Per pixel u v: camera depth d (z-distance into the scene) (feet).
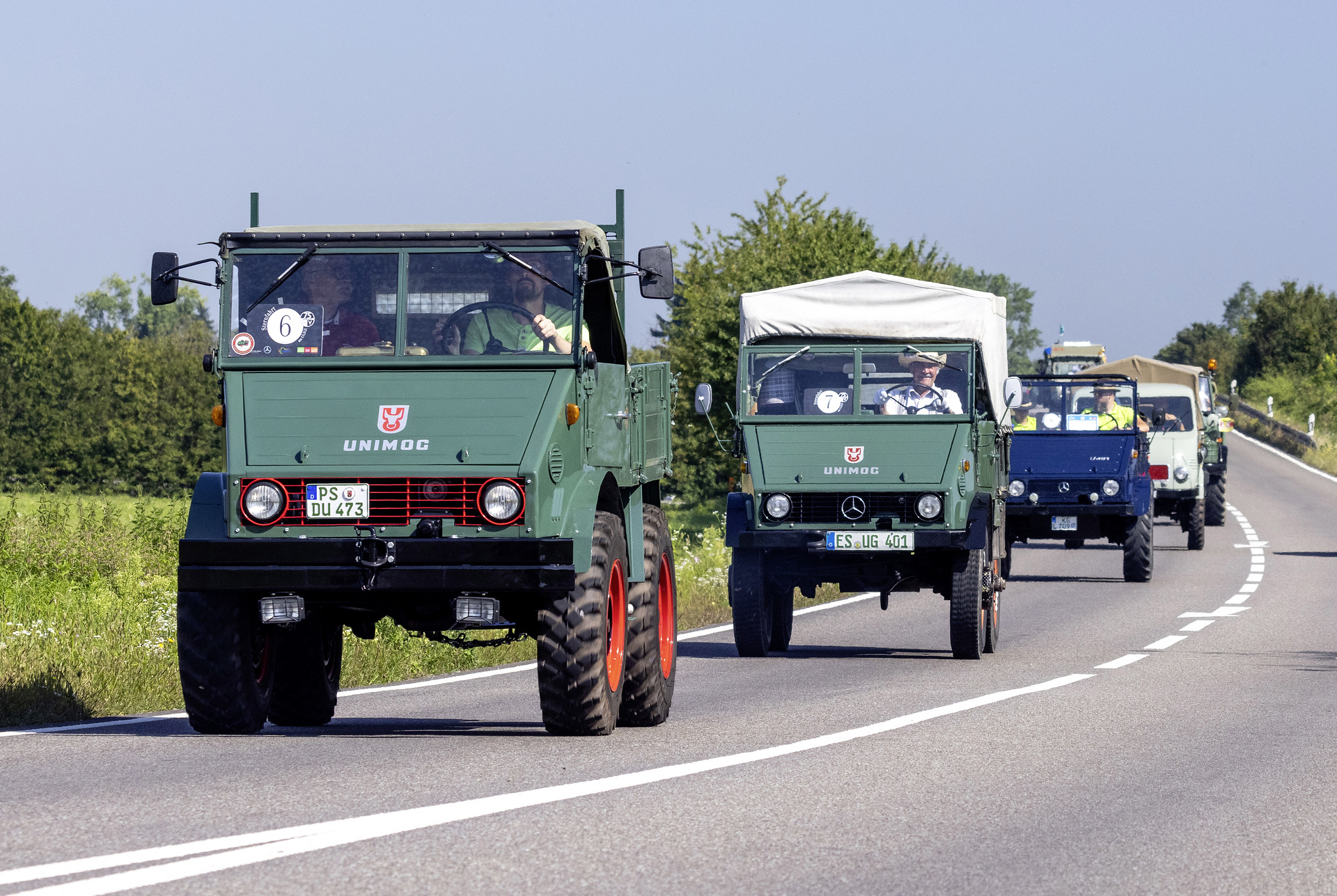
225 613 83.05
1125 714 97.50
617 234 117.80
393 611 87.25
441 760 76.23
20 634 120.26
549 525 80.84
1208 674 120.37
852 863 55.67
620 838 58.70
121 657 115.55
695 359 354.74
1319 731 90.89
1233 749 83.87
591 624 81.97
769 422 140.36
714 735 87.15
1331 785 73.36
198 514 81.97
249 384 84.28
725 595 190.49
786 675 123.03
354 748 80.64
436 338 84.64
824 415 139.74
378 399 83.05
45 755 77.66
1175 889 52.95
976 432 138.41
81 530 217.77
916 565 140.15
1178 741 86.38
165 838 56.95
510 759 76.89
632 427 95.04
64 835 57.52
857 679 119.44
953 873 54.60
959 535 135.54
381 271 85.56
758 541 137.28
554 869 53.42
